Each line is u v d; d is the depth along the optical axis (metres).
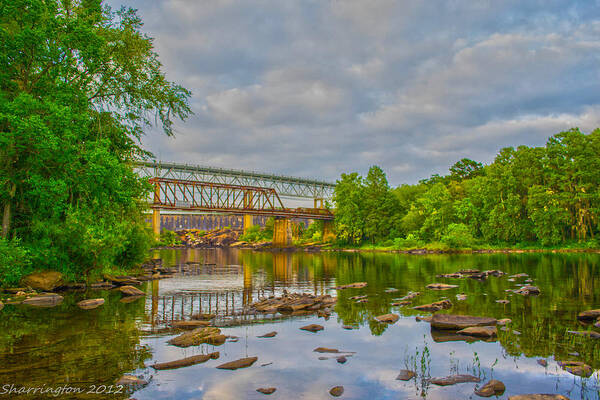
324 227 136.75
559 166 78.56
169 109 30.84
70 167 23.88
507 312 14.84
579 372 8.16
